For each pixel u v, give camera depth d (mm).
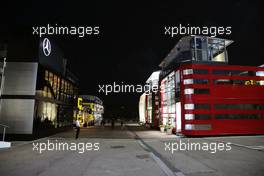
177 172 7242
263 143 15500
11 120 16266
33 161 9164
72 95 30203
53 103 21703
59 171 7402
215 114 21734
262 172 7227
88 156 10344
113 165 8312
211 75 22469
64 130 26297
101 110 76562
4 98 16438
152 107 37312
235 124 22047
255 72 23531
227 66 22938
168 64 31984
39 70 17453
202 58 25125
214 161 9094
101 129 32938
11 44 17062
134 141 17062
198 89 21859
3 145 12992
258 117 22797
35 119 16906
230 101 22344
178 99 23328
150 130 31172
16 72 16766
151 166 8125
